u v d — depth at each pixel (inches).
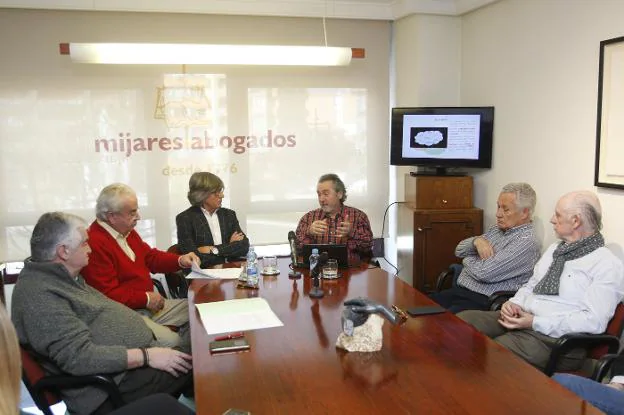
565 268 98.5
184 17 163.3
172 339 99.6
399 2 165.9
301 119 175.9
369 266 119.2
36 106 157.9
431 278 154.9
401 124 159.9
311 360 68.2
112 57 116.4
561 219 98.6
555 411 55.0
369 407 56.2
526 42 135.6
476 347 72.1
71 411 79.4
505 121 146.3
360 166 182.1
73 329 78.0
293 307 89.9
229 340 74.4
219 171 172.7
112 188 105.1
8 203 159.0
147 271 116.0
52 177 161.3
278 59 121.8
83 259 85.5
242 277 106.0
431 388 60.3
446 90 169.2
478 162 152.7
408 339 75.1
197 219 136.6
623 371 82.9
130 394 81.4
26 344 78.4
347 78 177.2
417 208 154.9
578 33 117.4
